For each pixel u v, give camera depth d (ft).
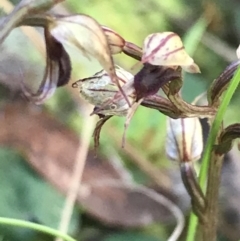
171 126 0.19
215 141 0.17
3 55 0.31
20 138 0.29
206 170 0.18
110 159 0.31
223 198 0.31
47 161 0.29
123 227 0.29
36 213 0.28
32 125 0.30
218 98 0.17
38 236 0.27
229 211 0.31
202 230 0.18
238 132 0.17
